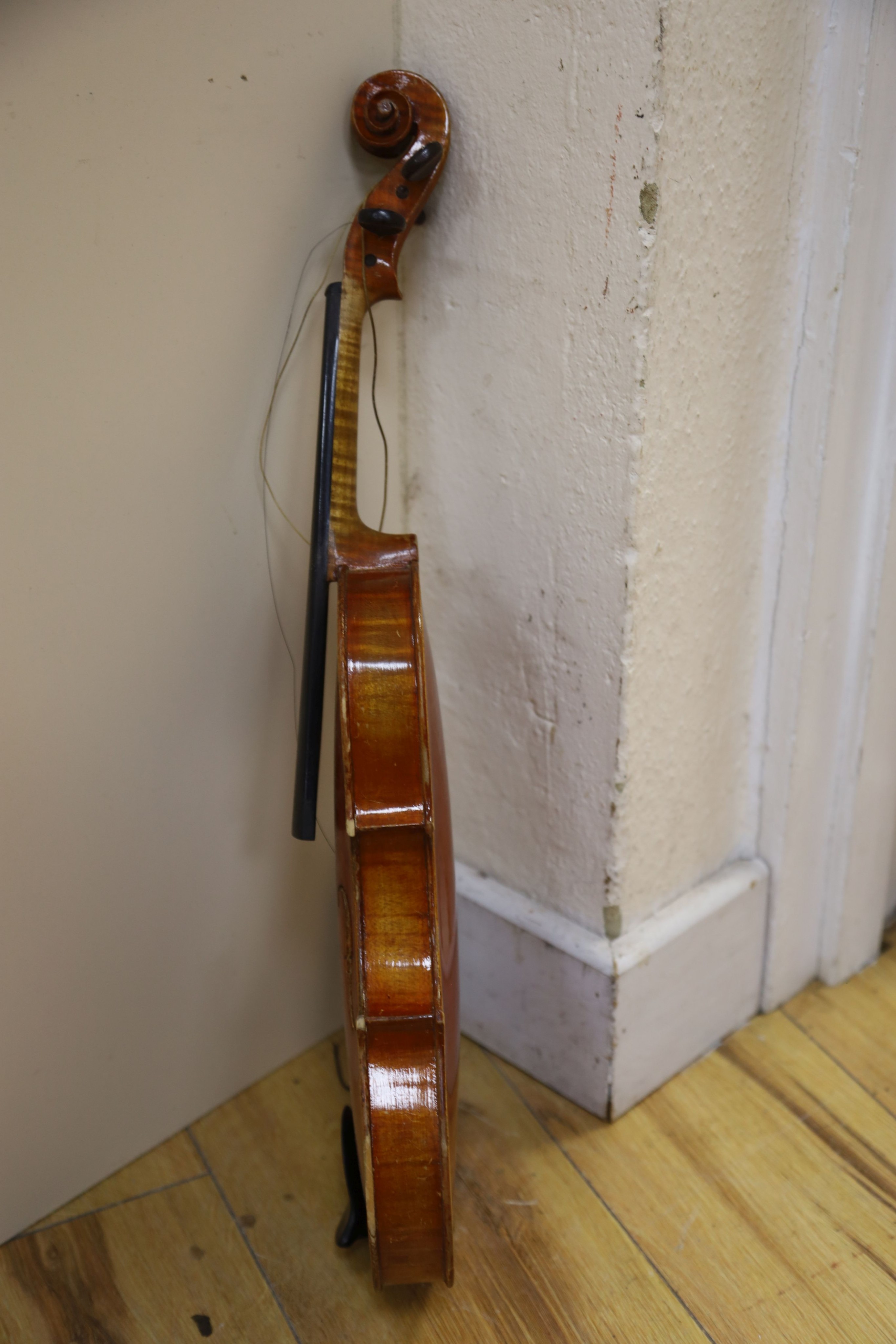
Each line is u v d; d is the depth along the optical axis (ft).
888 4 3.21
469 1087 4.50
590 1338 3.51
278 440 3.69
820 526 3.90
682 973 4.32
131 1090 4.10
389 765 3.06
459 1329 3.56
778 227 3.49
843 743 4.46
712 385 3.53
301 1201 4.02
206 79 3.10
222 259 3.32
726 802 4.43
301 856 4.32
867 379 3.79
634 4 2.88
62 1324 3.60
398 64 3.57
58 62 2.80
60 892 3.62
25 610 3.24
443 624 4.27
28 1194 3.90
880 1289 3.64
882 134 3.39
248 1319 3.61
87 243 3.01
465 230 3.59
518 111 3.28
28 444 3.08
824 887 4.76
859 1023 4.75
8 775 3.36
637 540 3.49
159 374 3.30
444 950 3.32
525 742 4.14
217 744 3.89
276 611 3.91
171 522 3.49
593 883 4.09
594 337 3.33
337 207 3.56
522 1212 3.94
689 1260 3.75
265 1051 4.53
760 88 3.20
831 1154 4.14
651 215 3.07
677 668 3.89
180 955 4.07
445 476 4.02
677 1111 4.34
